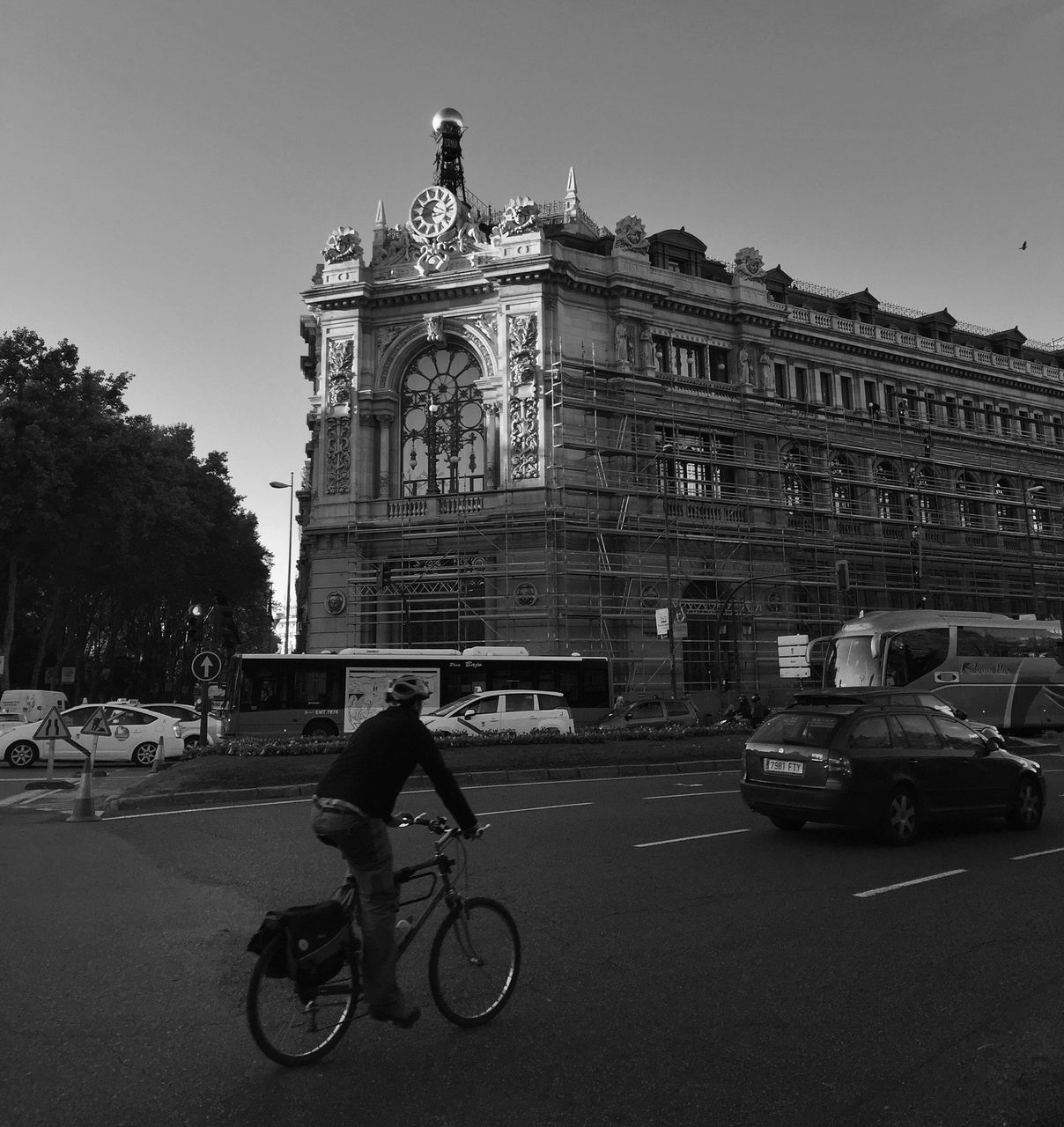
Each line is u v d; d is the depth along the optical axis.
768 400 46.28
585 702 32.31
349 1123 4.36
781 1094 4.66
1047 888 9.30
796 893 9.05
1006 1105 4.52
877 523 49.25
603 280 43.00
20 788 19.91
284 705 29.36
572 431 41.19
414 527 40.81
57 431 42.16
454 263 42.94
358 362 42.62
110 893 9.23
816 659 31.22
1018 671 30.94
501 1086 4.74
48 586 53.47
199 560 60.50
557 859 10.70
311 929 5.02
